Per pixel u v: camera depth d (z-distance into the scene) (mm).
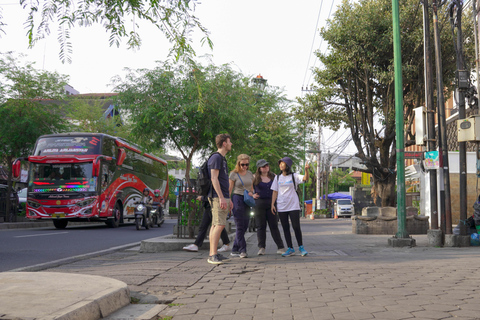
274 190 7766
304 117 21672
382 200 19750
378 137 20203
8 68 20812
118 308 3719
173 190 52812
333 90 20594
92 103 34438
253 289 4535
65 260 7590
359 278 5117
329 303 3848
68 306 3186
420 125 10211
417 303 3789
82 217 18219
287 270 5820
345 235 14695
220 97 13773
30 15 3461
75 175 18359
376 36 18766
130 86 13789
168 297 4164
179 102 13148
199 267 6117
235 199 7461
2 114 20203
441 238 9750
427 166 9961
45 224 22703
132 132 14109
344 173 82188
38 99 21531
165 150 15414
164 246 8641
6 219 21328
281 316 3457
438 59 10141
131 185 22547
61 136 18922
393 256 7551
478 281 4871
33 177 18484
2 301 3314
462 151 10094
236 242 7625
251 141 16156
